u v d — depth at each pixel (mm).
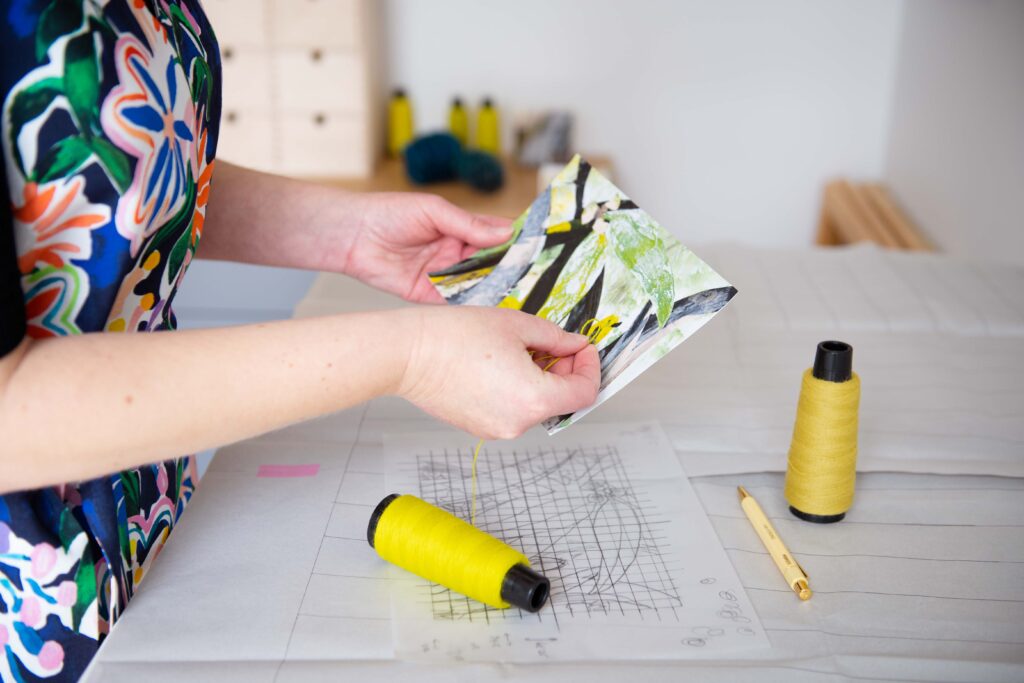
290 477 823
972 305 1190
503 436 668
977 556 732
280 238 908
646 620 655
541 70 2393
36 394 513
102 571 675
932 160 2066
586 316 784
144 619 653
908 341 1104
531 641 636
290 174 2285
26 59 535
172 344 558
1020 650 632
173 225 671
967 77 1854
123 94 575
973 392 986
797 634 645
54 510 635
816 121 2414
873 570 713
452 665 613
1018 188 1590
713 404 956
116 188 579
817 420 734
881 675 609
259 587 688
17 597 651
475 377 634
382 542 696
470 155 2217
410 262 937
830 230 2438
